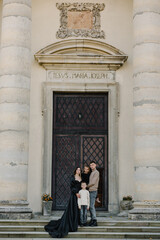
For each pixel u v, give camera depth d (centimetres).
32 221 1314
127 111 1714
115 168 1669
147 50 1506
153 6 1536
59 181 1700
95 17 1777
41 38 1758
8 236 1226
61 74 1731
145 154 1445
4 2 1559
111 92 1720
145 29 1520
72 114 1742
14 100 1480
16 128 1465
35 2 1788
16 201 1419
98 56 1711
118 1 1788
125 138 1695
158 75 1500
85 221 1285
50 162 1675
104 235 1233
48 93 1714
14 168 1438
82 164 1714
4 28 1535
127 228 1271
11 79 1492
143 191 1429
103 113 1742
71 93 1748
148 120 1465
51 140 1692
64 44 1730
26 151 1478
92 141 1728
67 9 1781
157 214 1387
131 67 1742
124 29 1770
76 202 1275
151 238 1226
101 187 1695
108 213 1631
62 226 1242
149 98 1480
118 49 1717
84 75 1734
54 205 1680
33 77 1727
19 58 1508
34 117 1703
